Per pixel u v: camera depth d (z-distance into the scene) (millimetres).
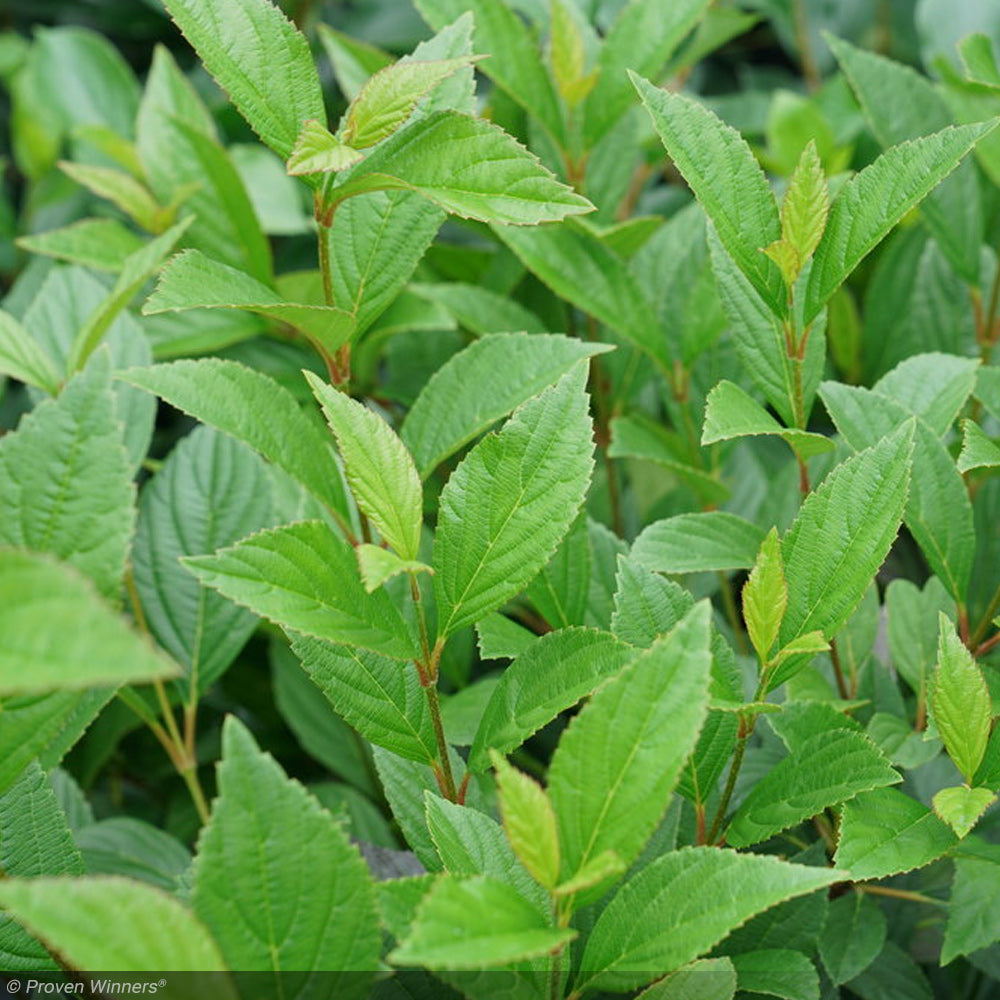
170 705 840
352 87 898
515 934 580
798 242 677
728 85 1387
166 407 999
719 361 830
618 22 840
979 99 839
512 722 649
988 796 645
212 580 611
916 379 739
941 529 718
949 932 673
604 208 858
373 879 606
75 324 829
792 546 659
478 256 901
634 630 664
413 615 732
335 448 786
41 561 538
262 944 590
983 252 856
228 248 890
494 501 644
